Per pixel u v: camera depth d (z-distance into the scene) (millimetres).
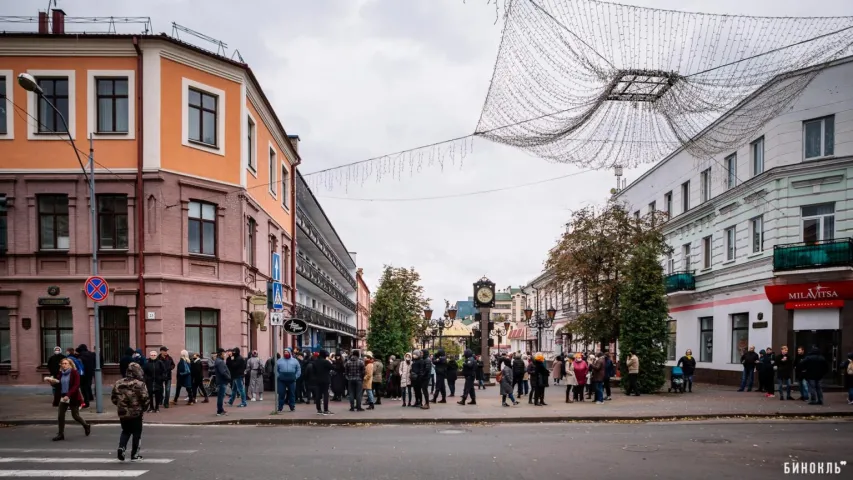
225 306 22844
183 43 21781
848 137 22578
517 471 9273
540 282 66938
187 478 8781
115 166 21188
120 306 20953
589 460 10133
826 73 23078
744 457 10328
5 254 20953
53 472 9172
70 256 21047
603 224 29500
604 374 20203
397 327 27109
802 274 22969
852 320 22078
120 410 9984
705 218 30969
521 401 20672
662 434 13133
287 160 33281
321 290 42531
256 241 25844
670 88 7340
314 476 8930
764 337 25109
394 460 10172
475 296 34625
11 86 21172
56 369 17328
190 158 22047
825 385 22641
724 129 8438
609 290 28406
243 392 18375
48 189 21188
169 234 21312
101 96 21531
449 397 22547
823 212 23328
